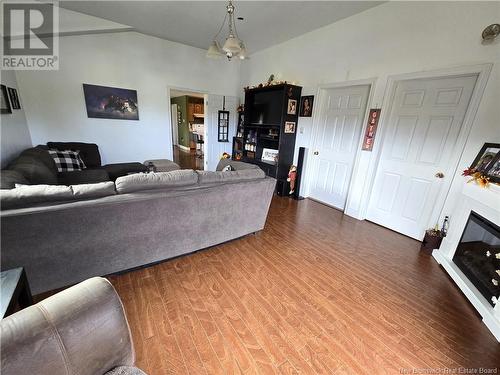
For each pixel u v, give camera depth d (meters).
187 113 9.14
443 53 2.34
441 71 2.35
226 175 2.15
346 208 3.51
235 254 2.30
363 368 1.24
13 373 0.61
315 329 1.47
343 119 3.53
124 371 0.81
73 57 3.63
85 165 3.68
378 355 1.32
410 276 2.08
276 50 4.40
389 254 2.44
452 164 2.41
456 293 1.88
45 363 0.66
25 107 3.42
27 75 3.34
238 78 5.59
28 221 1.30
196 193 1.89
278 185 4.39
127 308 1.56
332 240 2.70
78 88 3.78
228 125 5.78
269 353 1.30
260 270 2.06
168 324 1.45
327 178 3.92
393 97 2.82
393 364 1.28
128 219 1.64
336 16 3.14
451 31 2.27
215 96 5.39
